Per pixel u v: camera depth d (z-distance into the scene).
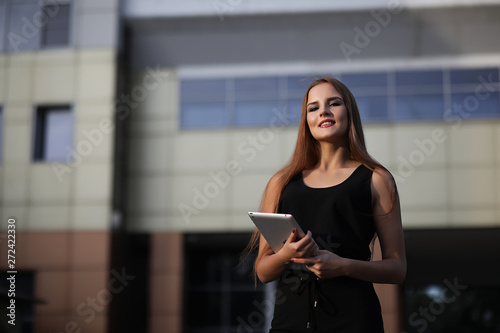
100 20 16.03
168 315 15.65
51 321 15.16
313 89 2.61
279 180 2.63
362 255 2.44
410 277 20.28
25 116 15.93
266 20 15.91
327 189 2.47
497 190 15.24
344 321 2.32
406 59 15.80
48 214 15.56
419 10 15.63
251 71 16.11
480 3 15.45
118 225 15.50
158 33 16.20
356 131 2.55
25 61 16.09
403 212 15.34
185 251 16.39
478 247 16.92
